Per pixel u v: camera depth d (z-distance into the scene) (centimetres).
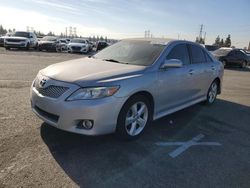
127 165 360
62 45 2977
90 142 417
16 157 355
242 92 948
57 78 395
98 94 373
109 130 391
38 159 355
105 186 310
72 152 382
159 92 468
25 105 577
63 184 307
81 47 2828
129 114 424
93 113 369
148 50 509
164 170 354
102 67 441
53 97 385
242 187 328
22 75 967
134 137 436
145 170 351
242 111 673
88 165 351
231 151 429
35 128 450
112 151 395
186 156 399
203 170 362
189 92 573
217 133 505
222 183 334
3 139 402
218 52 2262
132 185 316
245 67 2312
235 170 368
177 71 513
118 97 388
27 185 299
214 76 681
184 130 507
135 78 418
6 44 2447
